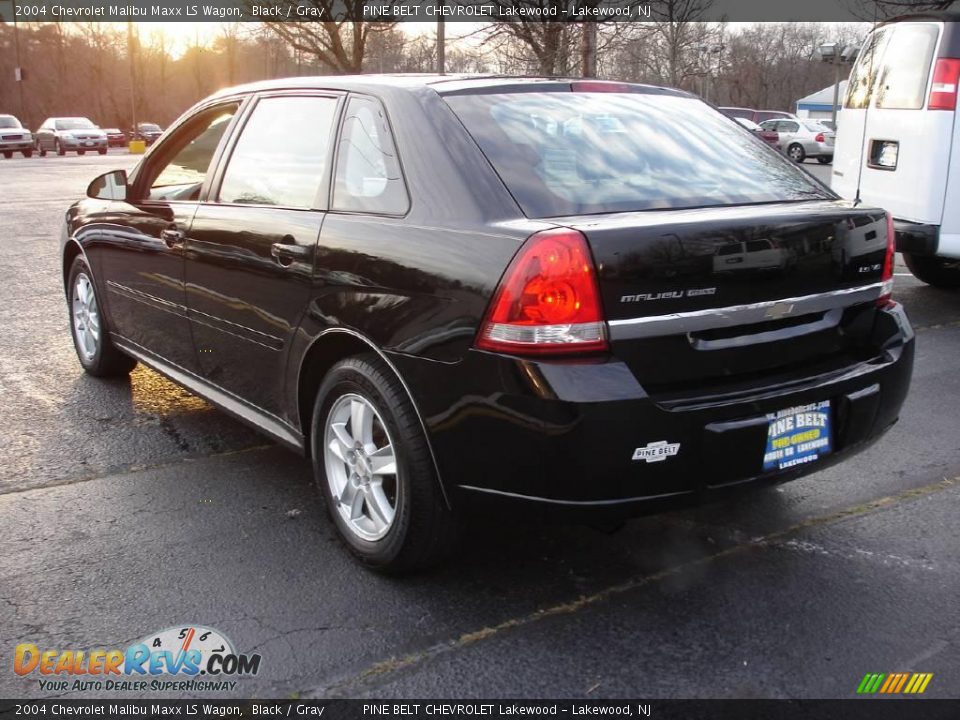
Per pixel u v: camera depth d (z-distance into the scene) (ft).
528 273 8.57
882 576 10.56
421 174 10.05
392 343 9.67
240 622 9.58
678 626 9.53
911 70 23.75
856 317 10.50
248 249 11.93
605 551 11.13
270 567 10.72
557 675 8.72
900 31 24.41
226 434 15.19
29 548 11.14
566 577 10.52
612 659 8.96
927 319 23.59
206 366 13.60
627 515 9.00
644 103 11.88
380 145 10.68
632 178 10.21
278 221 11.56
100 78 275.39
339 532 10.98
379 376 9.91
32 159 116.06
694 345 9.14
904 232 23.61
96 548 11.16
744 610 9.84
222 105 13.89
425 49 52.16
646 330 8.79
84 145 127.85
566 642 9.25
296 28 56.65
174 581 10.39
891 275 10.87
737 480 9.32
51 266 30.91
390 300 9.73
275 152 12.32
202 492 12.86
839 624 9.58
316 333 10.78
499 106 10.75
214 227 12.70
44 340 21.20
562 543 11.32
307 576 10.52
